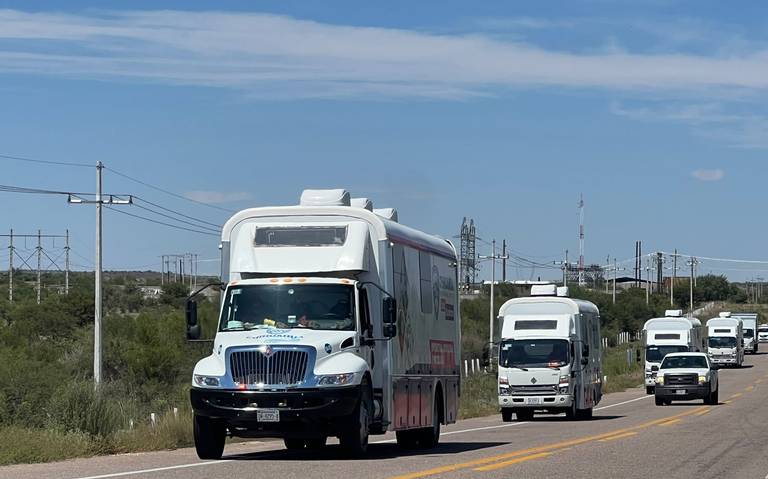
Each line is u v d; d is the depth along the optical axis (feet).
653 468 110.52
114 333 426.92
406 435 142.61
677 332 393.50
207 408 113.60
